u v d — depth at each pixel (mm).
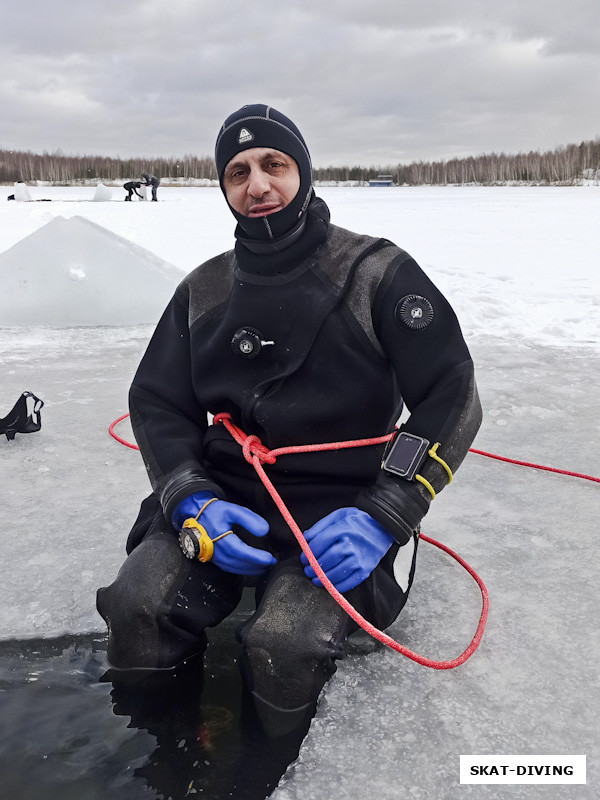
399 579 1764
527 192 48094
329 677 1626
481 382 4074
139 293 5926
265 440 1765
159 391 1874
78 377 4246
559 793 1322
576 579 2061
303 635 1517
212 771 1376
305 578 1591
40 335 5422
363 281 1703
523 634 1799
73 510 2541
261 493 1761
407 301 1660
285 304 1702
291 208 1675
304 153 1711
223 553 1620
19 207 23578
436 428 1622
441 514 2488
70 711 1540
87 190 56906
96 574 2107
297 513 1744
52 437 3275
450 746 1437
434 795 1320
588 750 1425
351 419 1714
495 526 2393
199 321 1836
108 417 3543
